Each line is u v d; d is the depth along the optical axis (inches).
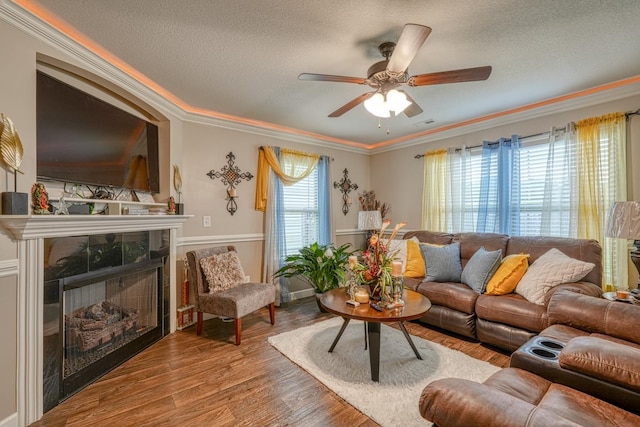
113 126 99.7
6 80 67.3
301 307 156.7
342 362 96.7
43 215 70.3
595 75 104.9
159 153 124.5
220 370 93.1
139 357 101.7
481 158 153.6
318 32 79.0
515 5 68.8
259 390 82.7
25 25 70.4
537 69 100.3
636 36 81.4
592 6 69.3
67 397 79.0
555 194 127.5
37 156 76.2
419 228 184.9
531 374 57.5
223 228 148.6
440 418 38.0
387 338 115.7
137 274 108.9
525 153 138.7
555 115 129.3
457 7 69.2
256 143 160.7
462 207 160.9
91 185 94.1
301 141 179.8
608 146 112.9
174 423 69.8
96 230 87.6
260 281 161.3
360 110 139.3
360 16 72.4
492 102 130.0
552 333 72.1
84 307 90.5
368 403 75.9
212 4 67.9
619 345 52.0
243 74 102.5
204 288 122.3
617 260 110.2
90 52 85.9
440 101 128.7
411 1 67.1
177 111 128.6
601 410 45.6
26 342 70.1
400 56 67.3
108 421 70.5
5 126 66.3
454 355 100.8
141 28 77.0
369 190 215.0
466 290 115.6
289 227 174.4
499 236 131.7
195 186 139.2
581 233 117.8
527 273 107.6
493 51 88.7
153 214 114.5
